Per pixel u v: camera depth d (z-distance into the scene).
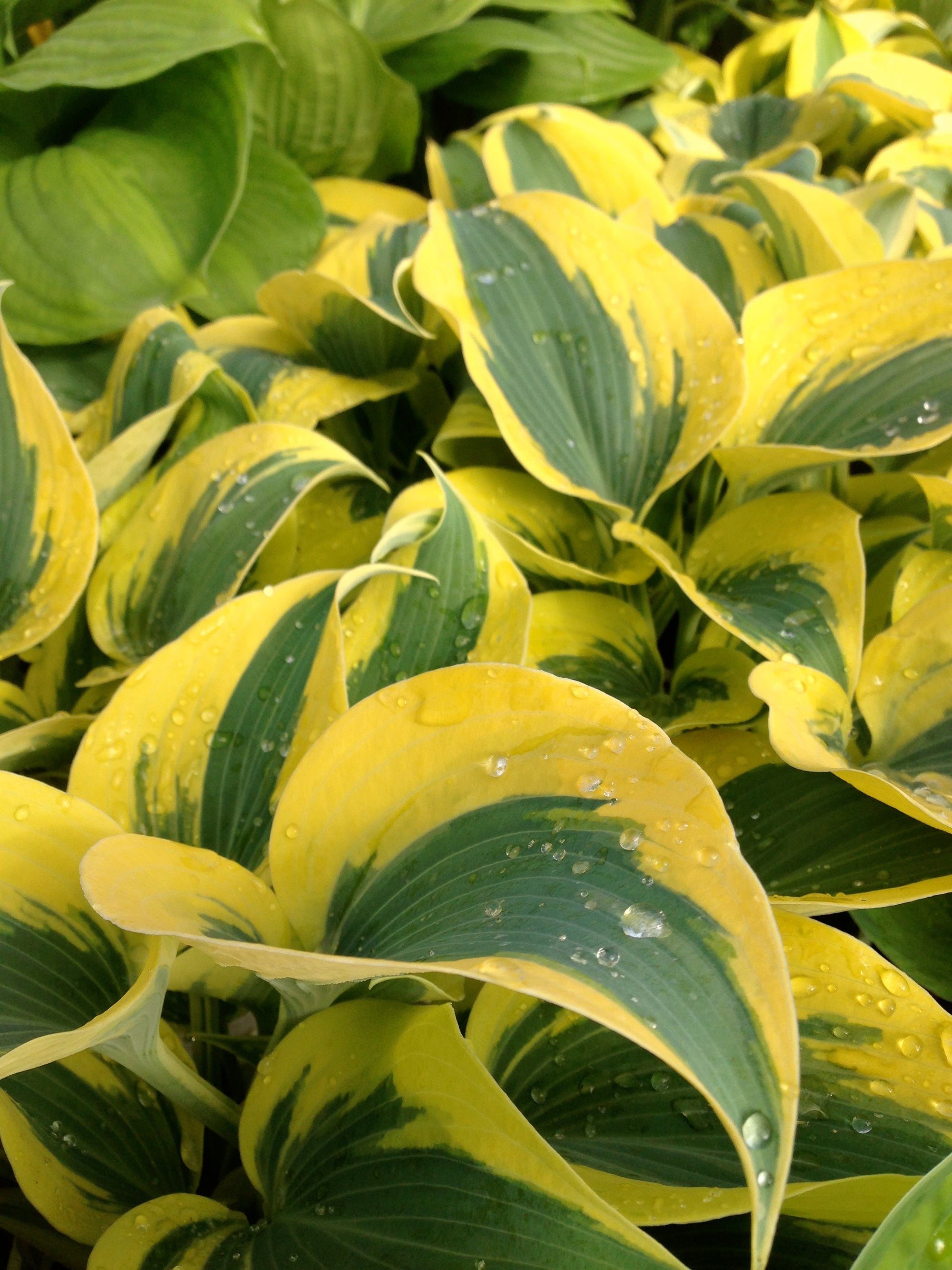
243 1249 0.37
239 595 0.55
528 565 0.56
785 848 0.45
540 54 0.89
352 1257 0.36
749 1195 0.36
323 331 0.65
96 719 0.43
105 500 0.56
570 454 0.53
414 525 0.47
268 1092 0.40
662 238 0.65
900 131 0.86
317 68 0.78
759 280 0.64
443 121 1.04
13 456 0.52
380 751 0.38
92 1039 0.35
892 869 0.44
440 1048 0.37
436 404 0.69
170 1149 0.43
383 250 0.66
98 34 0.65
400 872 0.37
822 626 0.48
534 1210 0.35
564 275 0.55
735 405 0.52
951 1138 0.38
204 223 0.67
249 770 0.43
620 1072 0.41
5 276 0.65
